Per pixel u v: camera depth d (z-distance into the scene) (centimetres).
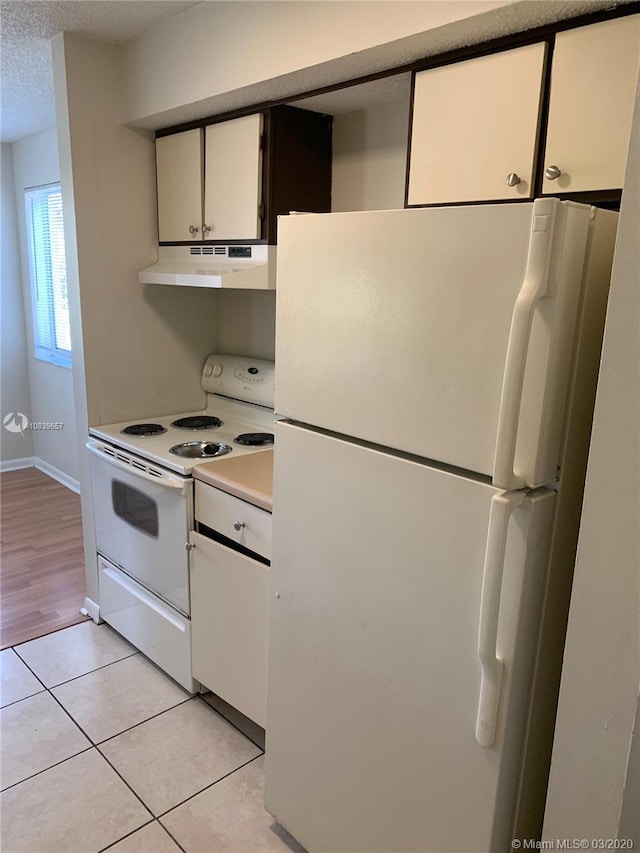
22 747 205
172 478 212
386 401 124
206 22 198
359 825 148
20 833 174
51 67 261
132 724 217
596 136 130
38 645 262
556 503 113
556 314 101
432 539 121
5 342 454
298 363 141
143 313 267
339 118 223
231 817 182
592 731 109
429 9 141
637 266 93
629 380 96
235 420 280
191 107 214
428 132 161
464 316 109
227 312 288
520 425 106
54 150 379
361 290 125
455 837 128
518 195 144
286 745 165
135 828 177
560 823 116
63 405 430
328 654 148
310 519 145
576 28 130
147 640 246
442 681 124
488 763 120
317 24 166
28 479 459
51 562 335
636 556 99
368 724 141
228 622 204
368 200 220
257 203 212
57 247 401
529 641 117
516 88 141
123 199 252
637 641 101
